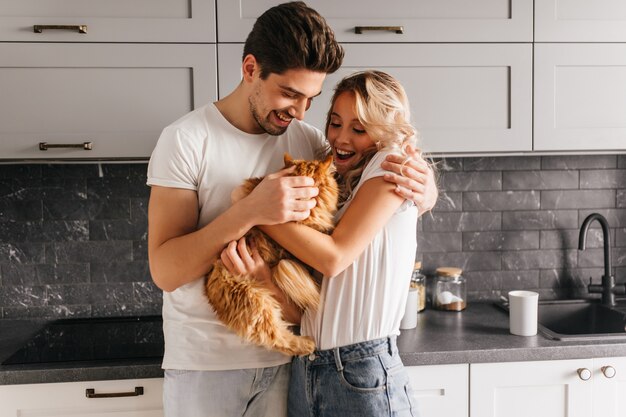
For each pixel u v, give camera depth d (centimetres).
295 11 137
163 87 196
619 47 208
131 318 232
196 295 150
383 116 146
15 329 220
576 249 248
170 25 194
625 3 207
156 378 178
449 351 183
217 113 152
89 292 234
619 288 238
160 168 145
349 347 142
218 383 151
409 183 137
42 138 194
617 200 247
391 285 143
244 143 152
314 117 200
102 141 196
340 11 200
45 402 175
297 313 146
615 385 189
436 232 244
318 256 130
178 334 152
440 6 202
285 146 159
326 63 135
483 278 246
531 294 202
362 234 133
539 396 188
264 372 152
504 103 206
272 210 128
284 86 137
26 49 191
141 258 235
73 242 232
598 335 194
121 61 194
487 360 184
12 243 231
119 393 177
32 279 232
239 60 196
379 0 200
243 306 133
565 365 187
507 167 245
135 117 196
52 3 191
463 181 244
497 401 187
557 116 209
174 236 145
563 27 206
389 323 146
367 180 139
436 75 204
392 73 203
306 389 146
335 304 142
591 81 209
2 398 174
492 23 203
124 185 232
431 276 245
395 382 143
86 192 231
